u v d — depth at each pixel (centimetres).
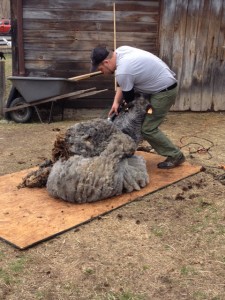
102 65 453
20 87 746
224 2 815
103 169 415
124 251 335
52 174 423
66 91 753
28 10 782
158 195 441
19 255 327
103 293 284
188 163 542
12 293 284
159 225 377
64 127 747
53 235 352
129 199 425
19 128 741
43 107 806
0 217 384
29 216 386
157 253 333
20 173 503
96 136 427
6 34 2755
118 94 480
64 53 805
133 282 296
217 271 310
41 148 614
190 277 302
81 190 407
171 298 280
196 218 392
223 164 546
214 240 353
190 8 811
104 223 379
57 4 783
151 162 542
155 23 810
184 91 856
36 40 797
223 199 435
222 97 866
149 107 475
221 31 828
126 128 477
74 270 309
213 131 727
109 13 795
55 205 411
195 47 833
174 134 704
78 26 795
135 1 794
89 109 834
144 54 460
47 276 302
